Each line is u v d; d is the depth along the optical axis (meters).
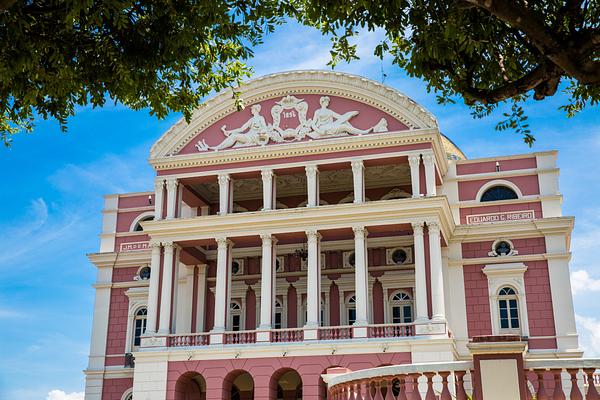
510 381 11.50
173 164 36.34
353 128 34.81
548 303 34.47
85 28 14.34
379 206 32.97
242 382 37.09
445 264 36.00
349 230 33.88
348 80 35.22
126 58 14.67
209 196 40.03
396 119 34.56
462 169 37.84
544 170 36.59
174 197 36.06
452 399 12.60
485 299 35.31
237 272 38.66
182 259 37.91
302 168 35.06
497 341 11.68
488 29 12.41
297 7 15.30
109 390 38.66
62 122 15.50
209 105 36.62
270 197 34.81
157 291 34.81
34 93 14.37
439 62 13.10
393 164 34.91
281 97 36.34
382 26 13.41
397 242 36.72
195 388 36.59
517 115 13.45
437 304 31.33
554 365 11.61
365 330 31.77
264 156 35.41
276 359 32.25
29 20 13.52
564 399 11.48
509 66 13.04
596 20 12.01
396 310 36.00
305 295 37.38
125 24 13.41
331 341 31.80
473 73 13.30
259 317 37.62
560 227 35.03
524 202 36.34
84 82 14.90
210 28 15.41
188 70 16.12
